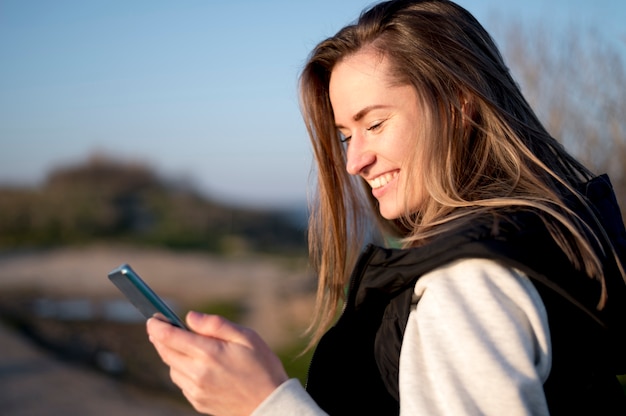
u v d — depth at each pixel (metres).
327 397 1.25
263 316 13.78
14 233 32.16
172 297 16.92
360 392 1.22
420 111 1.32
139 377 8.77
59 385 7.88
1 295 16.16
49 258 25.53
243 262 27.06
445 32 1.36
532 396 0.96
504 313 0.99
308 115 1.75
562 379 1.07
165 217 36.94
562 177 1.32
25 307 14.42
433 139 1.29
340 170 1.81
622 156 5.39
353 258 1.89
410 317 1.09
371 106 1.36
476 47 1.39
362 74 1.37
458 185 1.28
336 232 1.82
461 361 0.97
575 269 1.05
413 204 1.35
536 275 1.01
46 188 36.22
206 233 35.47
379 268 1.17
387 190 1.41
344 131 1.48
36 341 10.62
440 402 0.97
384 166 1.38
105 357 9.84
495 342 0.98
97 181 39.84
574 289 1.04
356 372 1.23
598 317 1.06
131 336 11.69
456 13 1.41
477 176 1.27
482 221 1.09
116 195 37.72
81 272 21.73
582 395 1.10
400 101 1.34
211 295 17.38
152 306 1.13
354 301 1.25
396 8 1.41
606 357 1.12
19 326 11.88
